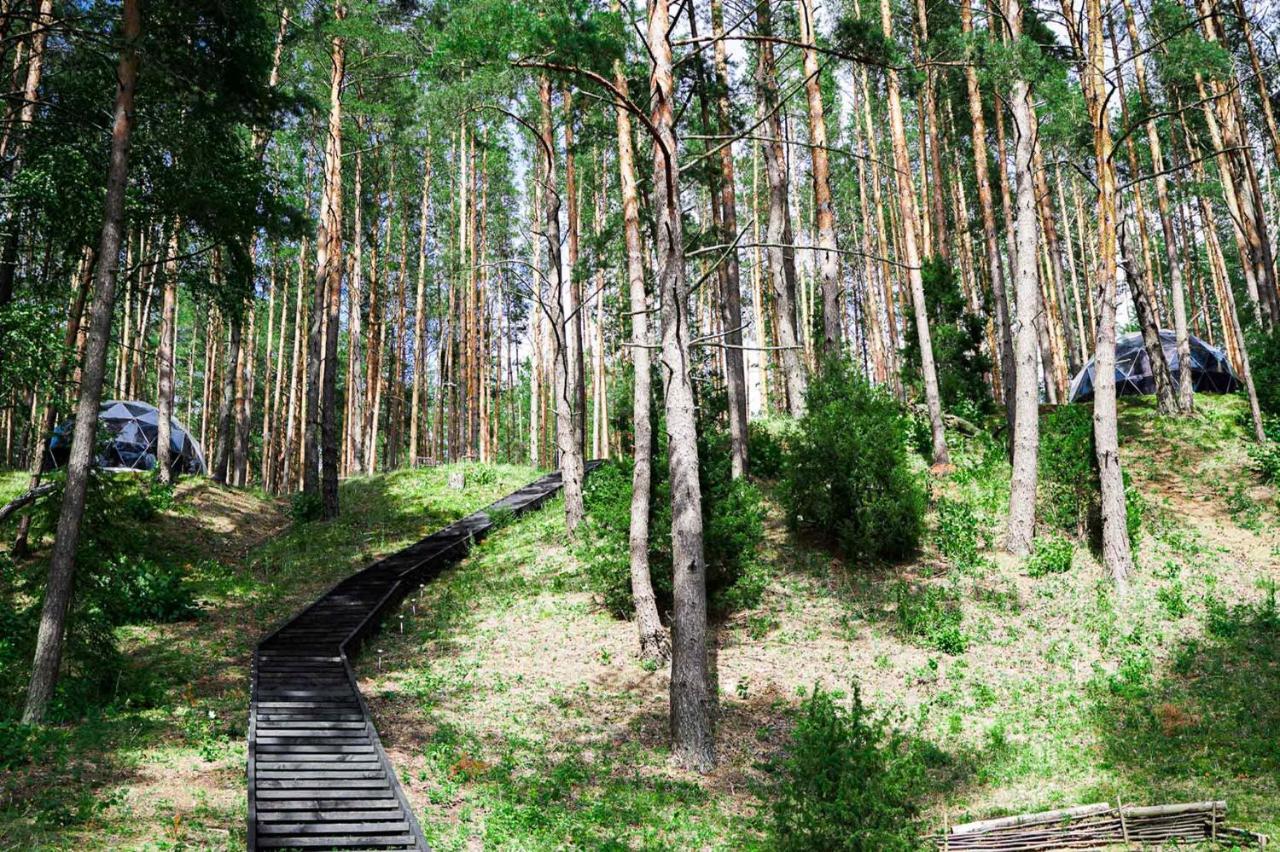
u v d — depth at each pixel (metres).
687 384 14.16
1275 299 26.06
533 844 9.70
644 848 9.82
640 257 18.30
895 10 28.09
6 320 15.84
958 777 11.66
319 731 12.09
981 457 24.00
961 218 34.69
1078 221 40.34
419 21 23.61
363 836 9.45
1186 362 26.02
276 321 51.06
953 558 18.50
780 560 19.12
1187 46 16.89
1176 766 11.48
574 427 26.69
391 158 38.00
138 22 14.28
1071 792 11.02
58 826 8.72
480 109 19.02
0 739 10.77
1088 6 18.86
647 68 18.31
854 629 16.17
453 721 13.23
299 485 46.19
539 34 12.97
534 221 43.38
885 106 40.06
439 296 47.41
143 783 10.18
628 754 12.59
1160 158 26.16
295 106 17.38
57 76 16.62
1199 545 18.48
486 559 22.61
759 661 15.34
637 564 16.19
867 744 8.43
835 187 44.25
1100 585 17.02
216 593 20.11
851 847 7.87
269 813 9.59
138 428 33.66
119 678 13.78
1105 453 17.52
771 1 21.09
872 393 20.02
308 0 25.14
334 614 17.53
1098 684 13.97
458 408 44.78
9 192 16.02
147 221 17.77
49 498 14.78
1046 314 31.23
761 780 11.95
